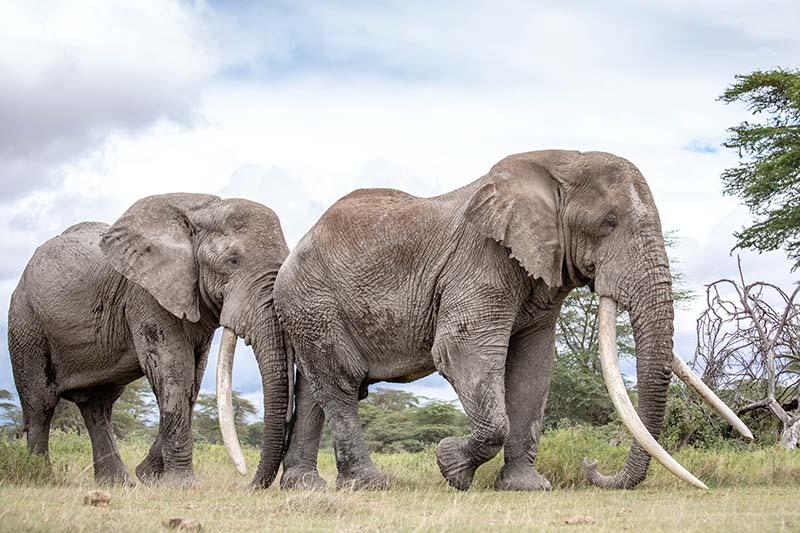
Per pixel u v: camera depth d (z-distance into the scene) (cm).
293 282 1321
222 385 1368
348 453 1295
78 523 784
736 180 2727
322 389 1309
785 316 1938
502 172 1202
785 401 1994
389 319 1260
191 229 1458
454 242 1222
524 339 1267
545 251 1173
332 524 858
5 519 760
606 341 1148
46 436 1545
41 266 1532
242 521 880
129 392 3616
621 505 1018
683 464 1351
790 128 2598
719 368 1923
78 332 1491
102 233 1497
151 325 1440
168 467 1418
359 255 1273
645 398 1138
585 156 1203
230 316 1384
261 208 1448
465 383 1191
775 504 998
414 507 1004
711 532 781
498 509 980
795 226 2552
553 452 1365
